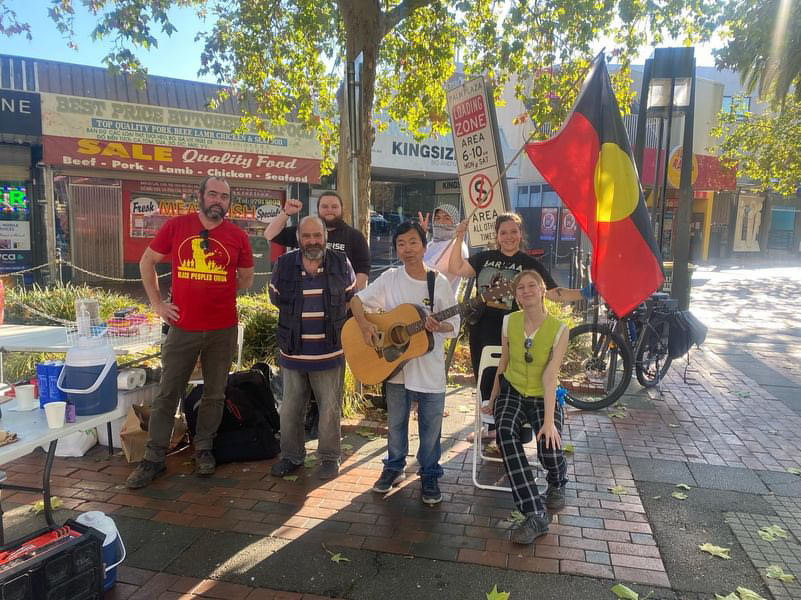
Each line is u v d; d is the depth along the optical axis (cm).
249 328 654
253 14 726
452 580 296
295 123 1293
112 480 407
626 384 555
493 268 428
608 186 447
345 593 285
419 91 805
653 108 821
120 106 1129
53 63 1108
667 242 2427
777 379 693
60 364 316
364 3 563
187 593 284
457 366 683
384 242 1923
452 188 1864
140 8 607
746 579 298
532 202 2405
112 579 284
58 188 1181
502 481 409
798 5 836
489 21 703
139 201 1254
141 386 470
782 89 1162
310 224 388
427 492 373
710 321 1136
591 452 464
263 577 297
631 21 627
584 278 830
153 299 404
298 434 419
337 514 361
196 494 387
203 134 1206
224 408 444
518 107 2091
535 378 352
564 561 312
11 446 257
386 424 511
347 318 407
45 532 261
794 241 3052
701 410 573
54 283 1084
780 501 384
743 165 1888
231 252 408
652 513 366
